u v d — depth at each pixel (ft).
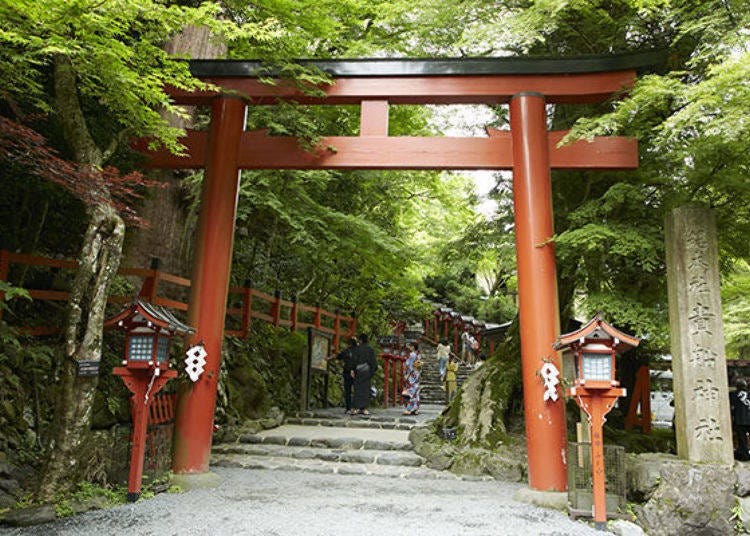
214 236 21.20
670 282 18.75
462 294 89.15
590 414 15.70
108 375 21.42
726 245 25.22
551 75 21.75
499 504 17.74
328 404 40.14
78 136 16.25
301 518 15.11
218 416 27.53
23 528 13.10
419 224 50.24
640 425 29.27
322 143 22.15
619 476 16.75
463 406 26.99
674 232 18.63
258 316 32.50
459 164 21.72
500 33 21.99
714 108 16.14
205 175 21.95
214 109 22.41
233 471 22.11
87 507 14.80
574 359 16.44
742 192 21.38
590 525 15.40
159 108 25.32
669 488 15.76
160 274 23.44
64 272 23.29
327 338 39.29
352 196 38.81
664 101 19.48
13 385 17.83
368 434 28.96
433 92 22.06
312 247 32.60
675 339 18.25
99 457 16.31
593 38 27.09
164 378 16.79
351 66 22.30
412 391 37.60
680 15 21.59
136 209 26.30
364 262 38.73
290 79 22.12
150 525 13.83
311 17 24.11
